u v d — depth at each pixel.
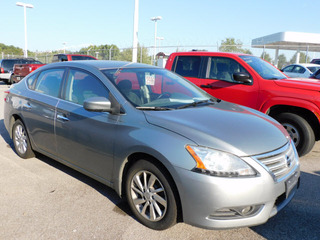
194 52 6.45
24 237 2.75
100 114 3.29
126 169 3.10
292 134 4.98
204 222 2.55
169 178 2.69
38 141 4.23
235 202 2.46
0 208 3.25
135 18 17.39
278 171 2.70
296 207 3.39
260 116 3.43
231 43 20.34
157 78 3.89
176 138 2.68
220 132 2.74
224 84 5.77
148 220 2.92
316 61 16.94
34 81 4.50
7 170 4.29
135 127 2.95
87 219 3.06
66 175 4.15
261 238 2.80
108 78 3.45
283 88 5.04
